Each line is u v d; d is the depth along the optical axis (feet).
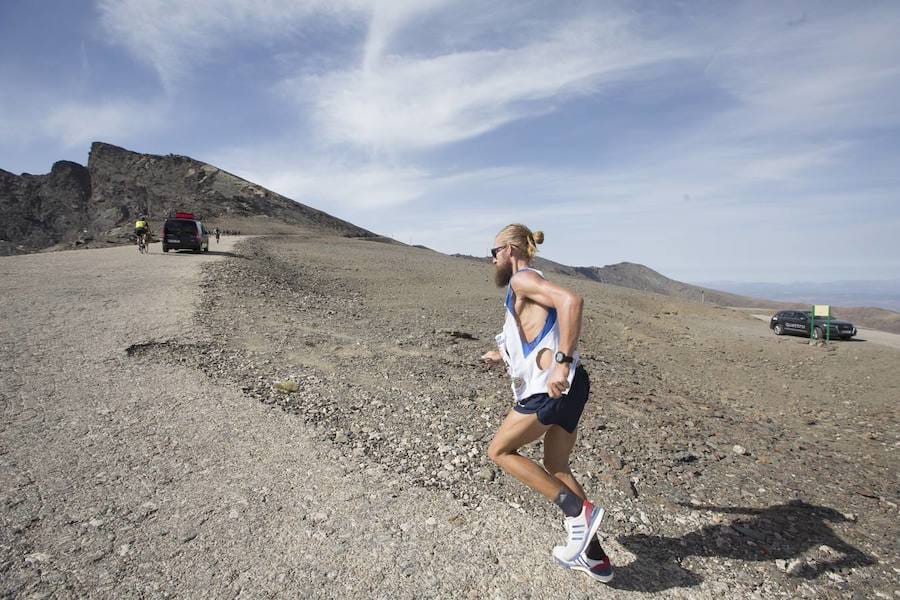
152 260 71.10
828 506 13.21
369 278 84.64
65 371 19.74
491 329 44.91
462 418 17.56
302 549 9.75
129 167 518.37
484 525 10.98
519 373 8.76
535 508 11.84
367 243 207.72
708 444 17.52
